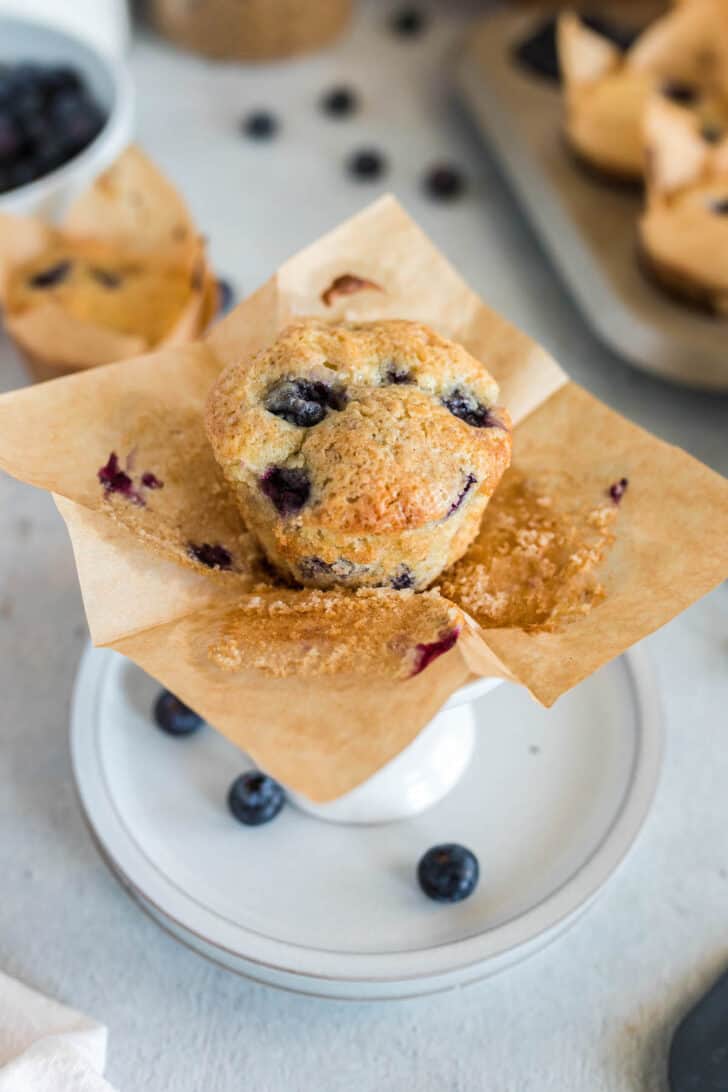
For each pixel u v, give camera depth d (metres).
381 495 0.34
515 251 0.58
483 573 0.36
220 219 0.59
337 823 0.39
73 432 0.36
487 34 0.64
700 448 0.50
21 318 0.47
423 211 0.60
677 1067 0.35
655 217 0.51
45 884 0.39
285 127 0.63
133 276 0.51
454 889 0.37
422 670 0.33
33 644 0.45
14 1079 0.33
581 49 0.57
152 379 0.37
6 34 0.57
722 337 0.50
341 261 0.38
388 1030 0.37
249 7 0.64
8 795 0.41
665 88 0.58
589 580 0.35
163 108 0.64
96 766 0.38
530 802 0.39
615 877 0.39
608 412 0.37
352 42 0.68
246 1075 0.36
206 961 0.38
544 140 0.59
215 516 0.36
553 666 0.33
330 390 0.35
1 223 0.50
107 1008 0.37
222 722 0.33
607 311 0.52
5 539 0.48
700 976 0.38
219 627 0.35
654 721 0.39
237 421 0.35
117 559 0.35
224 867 0.38
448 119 0.64
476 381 0.36
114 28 0.65
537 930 0.36
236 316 0.38
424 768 0.39
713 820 0.41
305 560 0.35
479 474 0.35
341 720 0.32
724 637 0.45
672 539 0.35
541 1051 0.36
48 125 0.55
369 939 0.36
